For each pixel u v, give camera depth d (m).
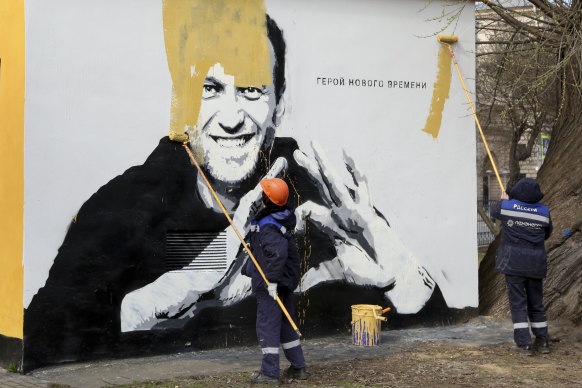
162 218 7.32
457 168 8.95
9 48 7.01
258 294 6.09
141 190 7.23
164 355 7.28
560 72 9.51
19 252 6.71
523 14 9.96
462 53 9.02
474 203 9.02
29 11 6.72
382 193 8.52
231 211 7.70
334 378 6.23
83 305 6.91
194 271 7.50
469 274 8.95
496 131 18.19
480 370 6.45
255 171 7.83
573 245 8.59
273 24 7.96
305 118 8.12
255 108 7.84
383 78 8.56
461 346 7.58
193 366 6.76
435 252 8.78
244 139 7.77
